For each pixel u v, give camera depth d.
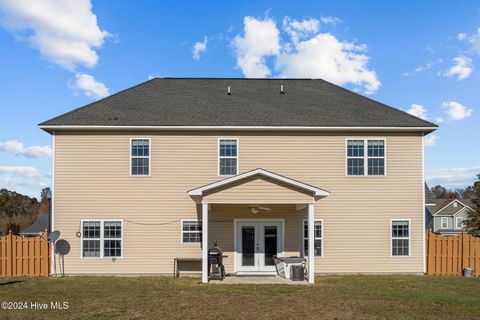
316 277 18.94
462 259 19.98
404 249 20.06
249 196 17.25
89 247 19.47
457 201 60.38
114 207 19.61
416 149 20.39
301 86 24.41
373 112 21.33
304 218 20.09
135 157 19.83
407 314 12.24
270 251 19.94
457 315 12.15
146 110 20.92
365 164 20.22
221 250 19.67
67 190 19.59
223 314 12.20
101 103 21.50
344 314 12.23
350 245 19.94
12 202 62.34
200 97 22.50
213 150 19.98
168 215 19.67
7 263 19.23
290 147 20.14
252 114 20.78
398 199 20.19
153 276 19.25
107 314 12.11
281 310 12.70
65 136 19.77
